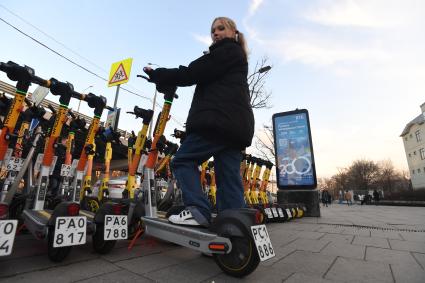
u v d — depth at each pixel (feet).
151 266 7.01
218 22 8.05
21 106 7.39
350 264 7.84
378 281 6.37
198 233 6.49
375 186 204.23
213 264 7.39
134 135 13.29
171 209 8.76
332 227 17.17
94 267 6.68
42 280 5.61
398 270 7.29
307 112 29.25
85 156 10.22
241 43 8.01
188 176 7.22
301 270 7.13
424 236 13.41
